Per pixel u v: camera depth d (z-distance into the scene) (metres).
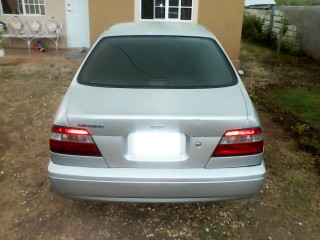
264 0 14.70
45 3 8.20
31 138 3.82
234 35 7.33
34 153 3.49
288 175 3.23
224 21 7.24
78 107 2.20
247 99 2.39
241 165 2.18
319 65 7.97
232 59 7.48
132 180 2.10
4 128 4.06
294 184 3.09
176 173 2.12
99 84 2.51
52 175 2.15
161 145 2.11
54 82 5.98
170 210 2.70
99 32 7.47
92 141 2.10
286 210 2.75
